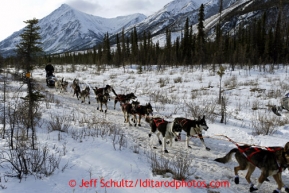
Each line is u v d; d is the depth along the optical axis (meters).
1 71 15.30
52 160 5.91
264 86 17.83
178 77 23.77
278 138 8.62
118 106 16.17
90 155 6.57
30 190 4.56
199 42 40.22
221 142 8.88
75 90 18.81
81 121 10.48
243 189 5.73
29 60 8.12
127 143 8.21
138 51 45.72
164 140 8.12
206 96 16.47
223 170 6.70
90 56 59.53
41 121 9.75
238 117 11.97
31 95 8.41
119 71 33.94
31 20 7.86
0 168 5.26
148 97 17.50
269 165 5.28
